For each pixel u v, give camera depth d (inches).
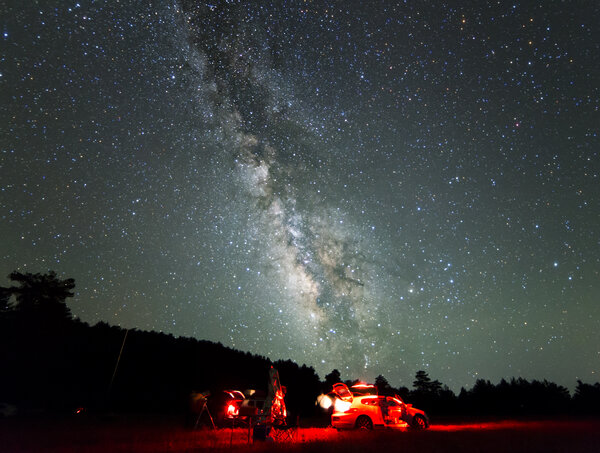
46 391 1173.1
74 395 1167.6
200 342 2208.4
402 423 597.3
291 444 348.8
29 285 1411.2
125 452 314.8
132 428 482.9
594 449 318.7
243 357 2220.7
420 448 318.3
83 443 354.6
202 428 479.2
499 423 872.3
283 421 460.8
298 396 1743.4
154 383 1392.7
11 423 555.8
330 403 621.6
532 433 463.2
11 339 1285.7
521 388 2058.3
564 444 339.6
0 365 1205.7
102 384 1288.1
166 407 1135.6
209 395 522.0
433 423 915.4
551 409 1734.7
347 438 406.6
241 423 547.5
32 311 1363.2
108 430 456.4
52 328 1400.1
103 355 1486.2
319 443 346.0
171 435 406.6
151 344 1862.7
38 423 557.0
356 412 581.9
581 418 1178.6
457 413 1755.7
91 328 1737.2
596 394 1941.4
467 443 349.1
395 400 625.6
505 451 307.0
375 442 358.3
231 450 318.0
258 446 339.9
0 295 1352.1
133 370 1482.5
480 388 2098.9
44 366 1266.0
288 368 2183.8
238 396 603.2
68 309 1487.5
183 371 1679.4
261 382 1926.7
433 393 2089.1
